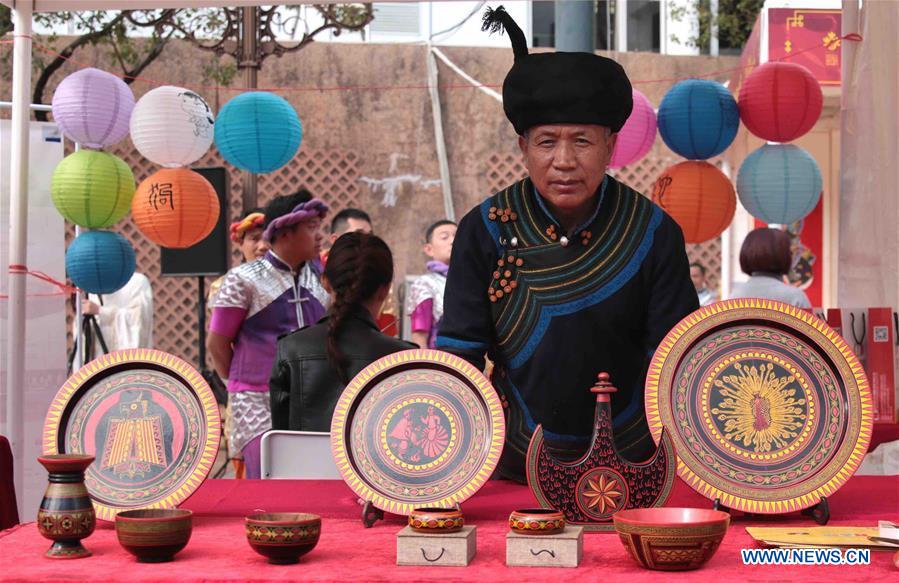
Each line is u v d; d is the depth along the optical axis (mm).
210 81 9914
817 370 1830
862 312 3320
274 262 3768
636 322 2008
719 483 1756
